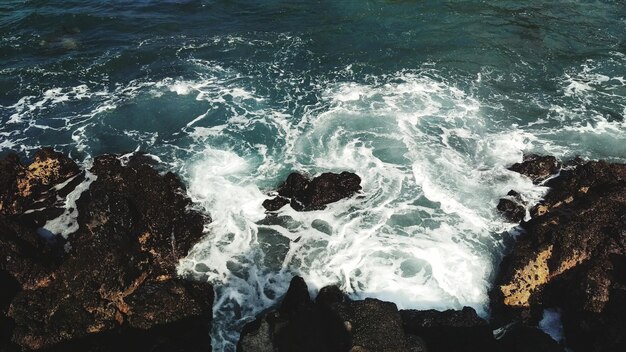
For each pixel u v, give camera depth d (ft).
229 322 54.08
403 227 63.57
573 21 106.01
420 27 103.71
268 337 45.93
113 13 106.11
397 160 72.74
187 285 55.47
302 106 83.25
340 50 97.14
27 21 101.50
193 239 61.36
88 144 75.05
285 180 69.51
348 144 75.46
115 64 91.86
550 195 65.10
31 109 81.41
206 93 85.87
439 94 85.81
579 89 87.20
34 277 52.90
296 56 95.50
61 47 95.45
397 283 57.21
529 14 108.27
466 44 98.32
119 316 52.24
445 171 71.10
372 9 109.81
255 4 112.06
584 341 50.70
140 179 62.54
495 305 55.16
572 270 55.47
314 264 59.41
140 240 57.98
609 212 58.34
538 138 76.89
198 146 75.15
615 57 95.04
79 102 83.30
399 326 48.08
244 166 71.97
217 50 96.84
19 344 48.14
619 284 51.55
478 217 64.75
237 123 79.56
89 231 57.67
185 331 52.49
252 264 59.57
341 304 49.96
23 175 64.69
